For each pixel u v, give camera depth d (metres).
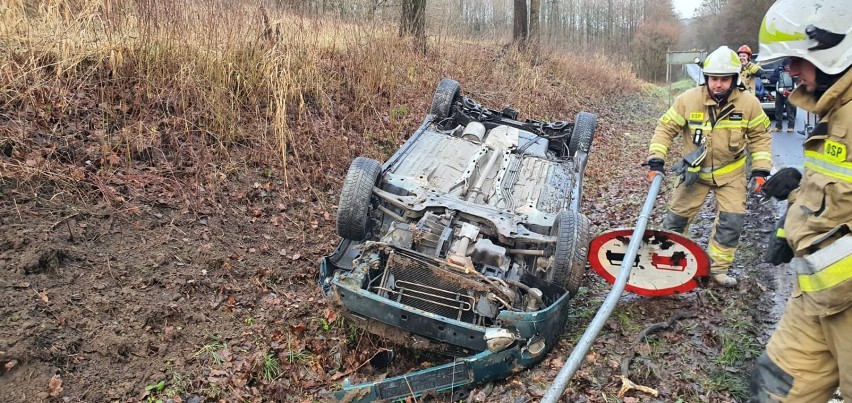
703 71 4.91
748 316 5.06
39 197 5.00
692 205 5.42
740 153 5.15
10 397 3.57
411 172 5.64
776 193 3.00
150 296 4.64
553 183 5.87
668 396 4.02
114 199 5.36
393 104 9.58
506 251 4.91
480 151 6.08
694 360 4.43
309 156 7.57
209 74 7.25
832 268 2.36
